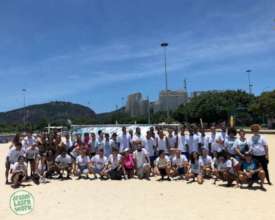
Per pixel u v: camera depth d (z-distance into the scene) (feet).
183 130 48.14
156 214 28.22
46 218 27.78
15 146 43.98
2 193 37.60
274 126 194.59
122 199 33.88
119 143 50.88
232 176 39.29
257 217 26.78
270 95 165.58
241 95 207.82
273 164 55.88
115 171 45.60
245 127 195.72
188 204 31.30
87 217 27.78
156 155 48.75
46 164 46.65
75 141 52.60
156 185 40.93
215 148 44.75
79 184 42.39
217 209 29.35
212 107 195.72
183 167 44.96
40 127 286.25
